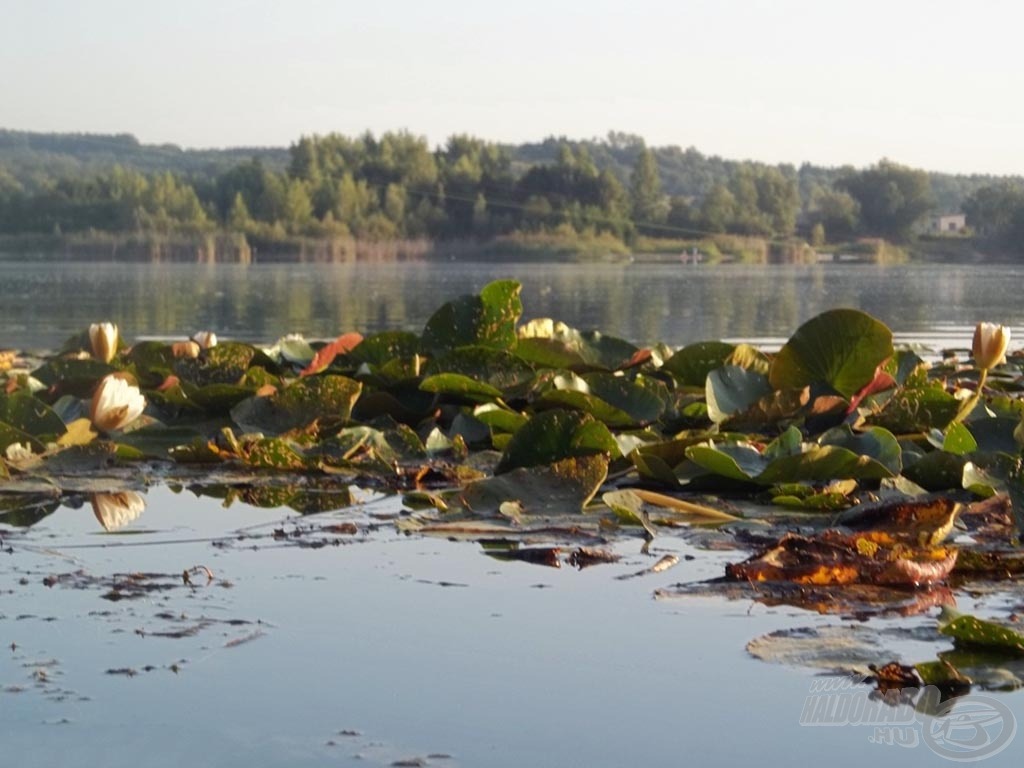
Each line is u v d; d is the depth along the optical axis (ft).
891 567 7.77
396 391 14.52
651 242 187.01
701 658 6.31
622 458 11.43
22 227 184.14
